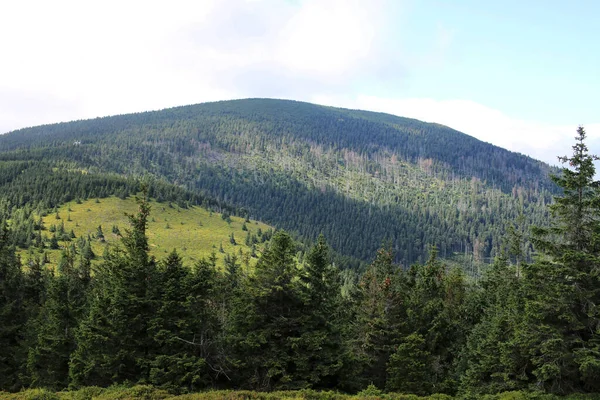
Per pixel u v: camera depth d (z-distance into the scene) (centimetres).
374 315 3931
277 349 3064
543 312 2634
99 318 3111
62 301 3834
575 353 2481
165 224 18000
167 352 2972
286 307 3206
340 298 5094
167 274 3269
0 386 3609
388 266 4997
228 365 3109
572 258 2578
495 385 2973
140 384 2823
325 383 3186
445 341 4222
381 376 3769
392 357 3491
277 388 2956
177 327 3041
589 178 2641
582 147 2644
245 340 3050
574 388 2622
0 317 3853
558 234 2745
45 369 3594
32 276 5166
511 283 4041
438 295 4484
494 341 3198
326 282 3394
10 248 4941
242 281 3394
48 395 2430
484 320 3916
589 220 2645
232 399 2472
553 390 2612
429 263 4741
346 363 3250
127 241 3334
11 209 17000
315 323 3203
